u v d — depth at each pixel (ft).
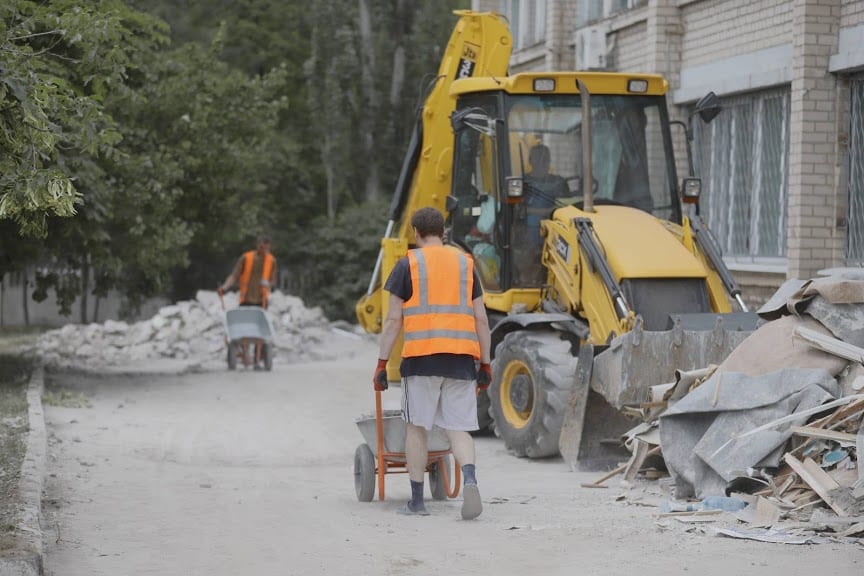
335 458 117.50
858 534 73.67
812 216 153.28
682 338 102.99
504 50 146.51
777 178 168.14
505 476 104.73
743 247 176.86
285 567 69.21
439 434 89.25
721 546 72.33
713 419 90.07
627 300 110.01
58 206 69.72
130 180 170.71
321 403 160.76
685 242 118.32
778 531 75.10
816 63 152.35
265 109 197.06
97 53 91.66
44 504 88.12
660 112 127.54
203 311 260.83
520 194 121.90
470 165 132.26
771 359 91.40
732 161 179.63
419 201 145.79
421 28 402.11
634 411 101.04
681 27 191.11
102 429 132.16
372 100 400.67
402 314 85.20
